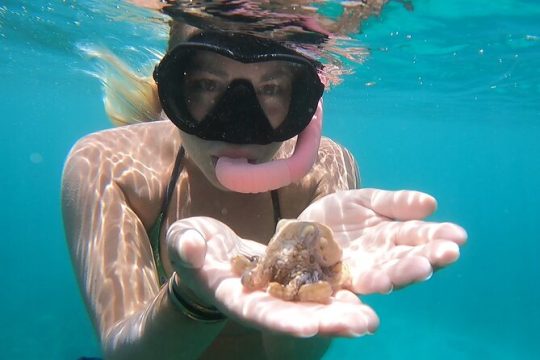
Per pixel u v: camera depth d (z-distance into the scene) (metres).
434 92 2.61
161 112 0.67
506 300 5.45
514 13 1.17
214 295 0.25
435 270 0.27
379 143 9.31
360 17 1.06
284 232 0.31
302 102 0.43
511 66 1.83
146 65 0.90
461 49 1.56
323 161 0.54
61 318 2.92
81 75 3.18
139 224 0.43
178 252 0.24
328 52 1.31
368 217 0.35
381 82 2.31
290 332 0.21
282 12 0.83
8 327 2.69
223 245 0.30
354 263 0.30
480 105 3.08
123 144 0.47
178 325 0.31
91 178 0.44
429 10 1.14
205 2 0.74
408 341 3.26
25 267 4.91
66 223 0.44
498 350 3.25
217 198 0.48
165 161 0.48
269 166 0.40
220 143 0.42
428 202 0.31
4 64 3.30
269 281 0.29
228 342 0.53
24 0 1.41
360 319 0.22
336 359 2.81
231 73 0.43
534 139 5.29
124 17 1.16
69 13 1.40
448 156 11.47
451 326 3.72
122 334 0.34
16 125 11.99
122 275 0.39
